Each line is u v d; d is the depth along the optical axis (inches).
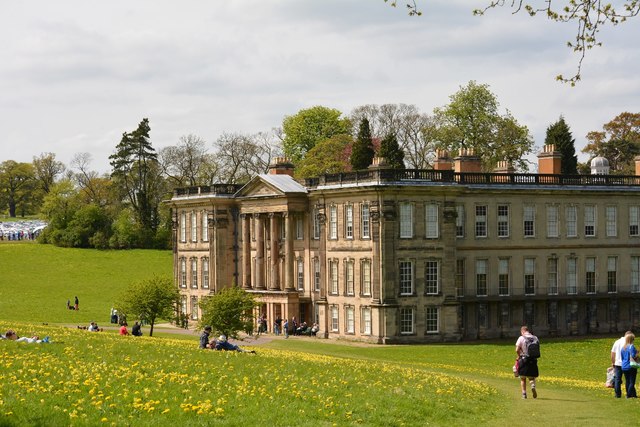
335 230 4404.5
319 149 7298.2
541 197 4603.8
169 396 1454.2
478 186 4441.4
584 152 7829.7
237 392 1525.6
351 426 1355.8
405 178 4180.6
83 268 7337.6
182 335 4365.2
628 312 4813.0
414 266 4160.9
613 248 4781.0
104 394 1433.3
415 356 3533.5
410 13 1183.6
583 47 1168.8
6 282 6781.5
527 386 2202.3
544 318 4589.1
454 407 1605.6
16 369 1604.3
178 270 5506.9
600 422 1493.6
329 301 4421.8
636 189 4827.8
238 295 3882.9
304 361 2203.5
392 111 7342.5
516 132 6486.2
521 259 4549.7
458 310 4259.4
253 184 4953.3
